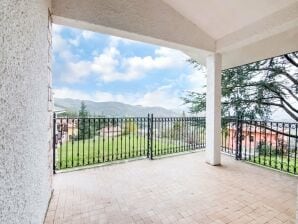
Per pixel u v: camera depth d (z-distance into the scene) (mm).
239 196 2646
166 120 5090
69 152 5020
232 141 5148
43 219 1957
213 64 4156
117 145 4559
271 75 7137
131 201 2469
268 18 3092
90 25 2869
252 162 4375
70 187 2861
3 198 857
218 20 3572
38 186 1659
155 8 3371
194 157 4715
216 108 4145
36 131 1562
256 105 7523
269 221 2064
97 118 4246
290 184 3094
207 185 3010
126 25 3086
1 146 837
